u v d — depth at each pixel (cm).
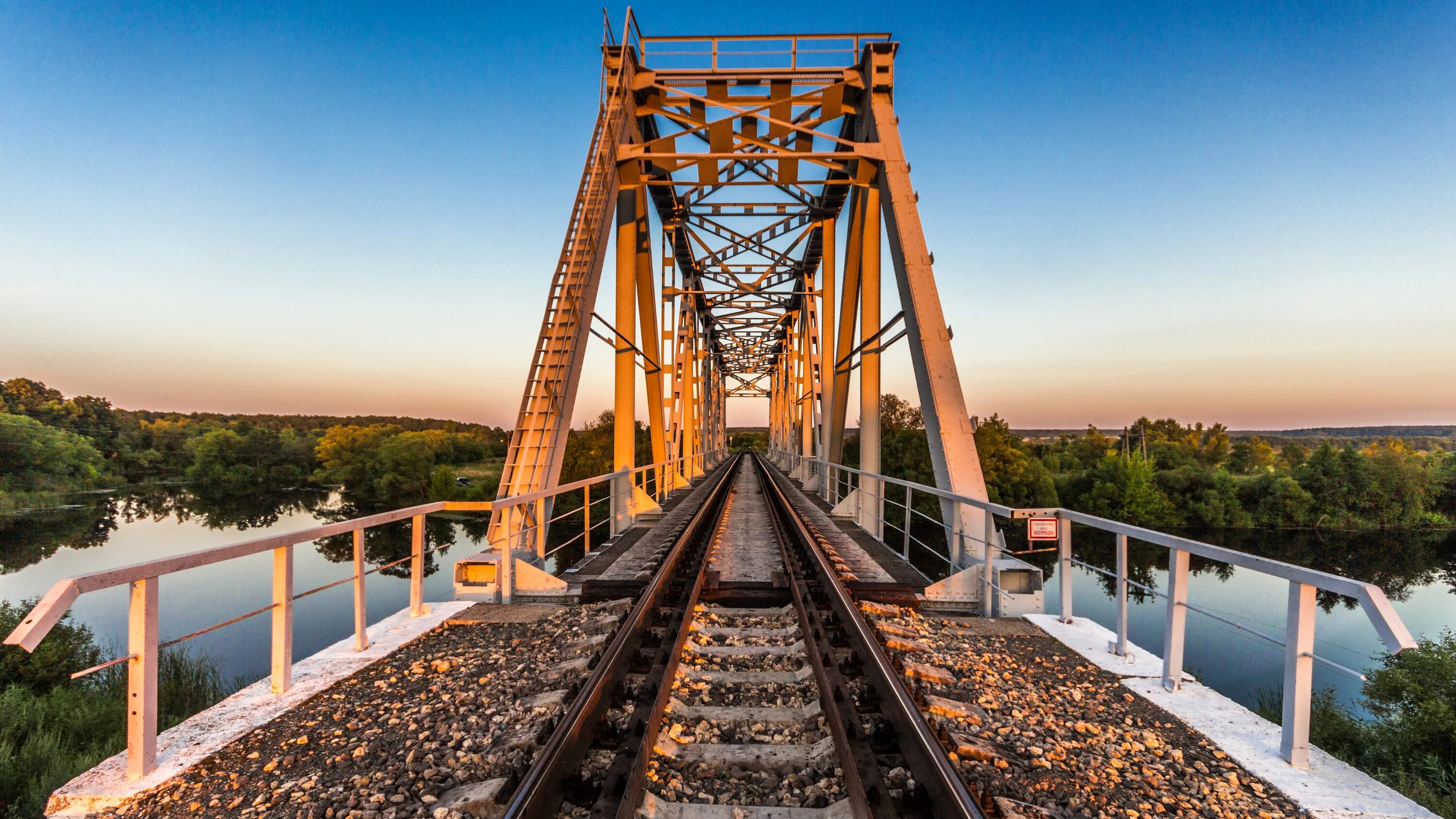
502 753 275
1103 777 270
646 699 304
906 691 298
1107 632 481
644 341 1612
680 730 296
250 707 341
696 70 1142
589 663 375
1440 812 632
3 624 1255
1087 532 4584
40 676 1081
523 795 207
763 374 6000
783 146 1323
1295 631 285
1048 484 4872
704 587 597
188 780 269
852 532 1070
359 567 434
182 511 5678
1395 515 5091
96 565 3256
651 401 1648
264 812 244
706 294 2498
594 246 952
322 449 7588
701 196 1738
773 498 1551
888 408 5856
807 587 571
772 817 231
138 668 269
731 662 400
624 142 1082
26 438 5662
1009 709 338
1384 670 1109
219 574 2977
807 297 2439
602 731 286
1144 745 303
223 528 4784
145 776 270
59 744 558
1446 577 3869
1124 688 378
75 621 1736
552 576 591
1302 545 4722
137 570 263
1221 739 309
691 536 841
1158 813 247
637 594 584
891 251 960
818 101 1145
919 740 253
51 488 5750
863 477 1249
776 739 294
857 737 272
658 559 732
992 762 274
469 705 340
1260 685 1585
